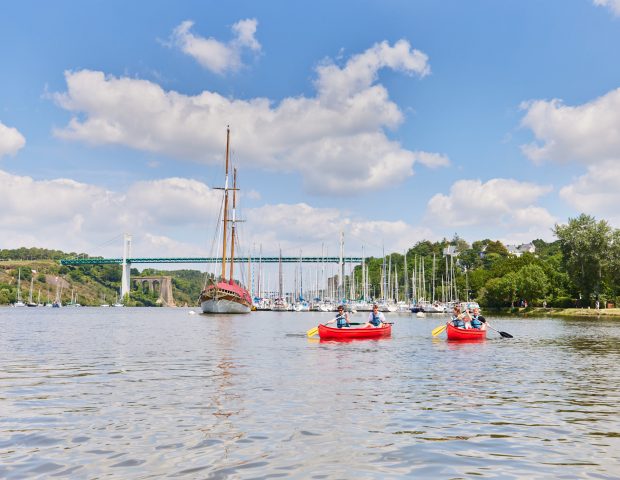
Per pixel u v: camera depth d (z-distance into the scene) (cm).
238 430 1177
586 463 973
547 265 12850
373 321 4159
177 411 1366
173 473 904
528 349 3294
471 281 16000
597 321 8169
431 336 4425
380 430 1189
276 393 1623
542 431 1198
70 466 938
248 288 16150
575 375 2112
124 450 1030
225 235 11425
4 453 1011
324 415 1327
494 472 920
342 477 890
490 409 1428
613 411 1416
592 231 10212
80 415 1320
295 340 3884
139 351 3025
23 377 1970
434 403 1498
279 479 877
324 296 17112
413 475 902
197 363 2412
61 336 4441
